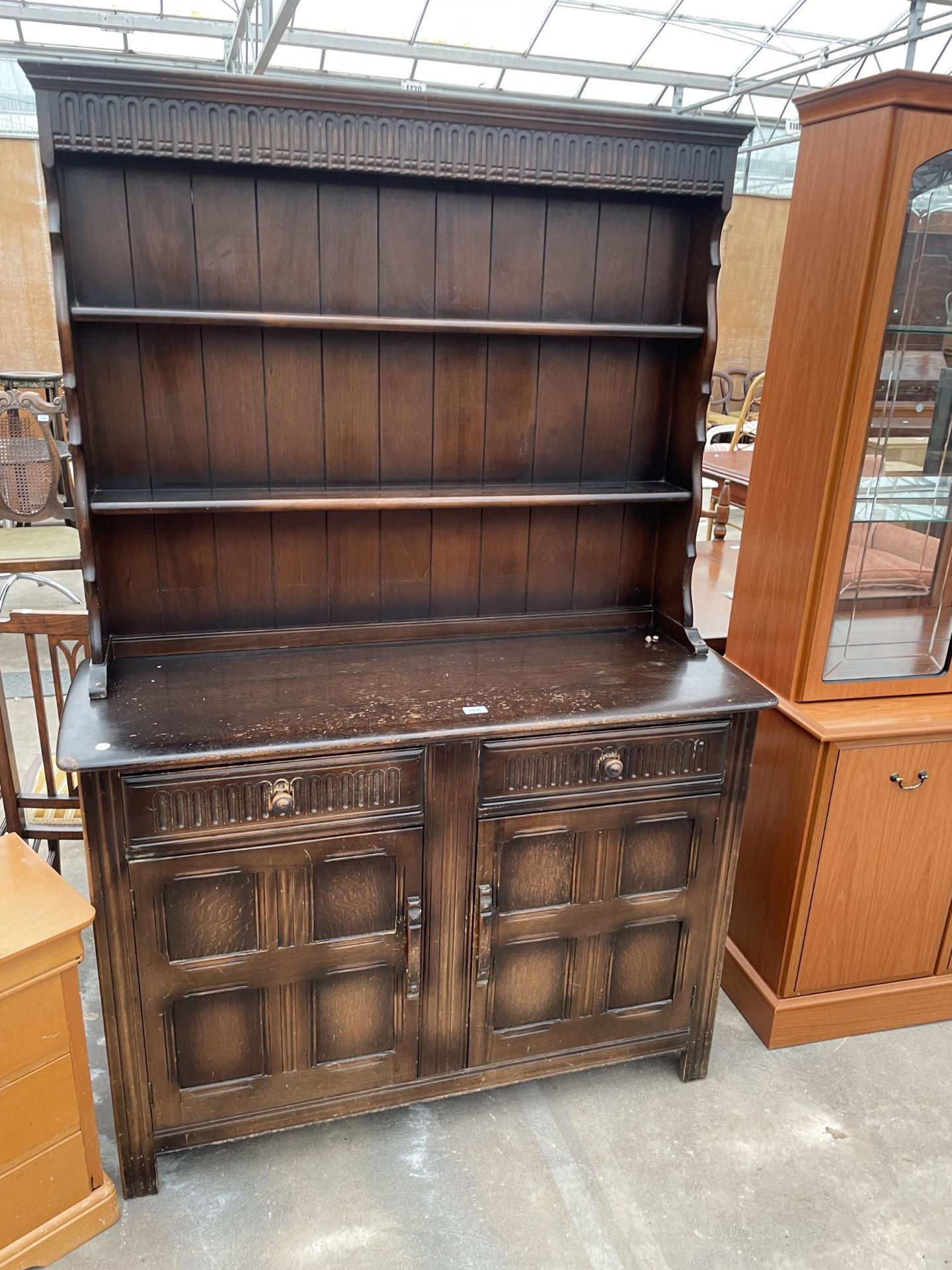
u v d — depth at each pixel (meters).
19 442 3.01
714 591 3.13
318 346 1.82
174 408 1.79
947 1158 1.87
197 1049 1.68
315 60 6.95
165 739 1.53
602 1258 1.63
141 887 1.55
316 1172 1.79
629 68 7.21
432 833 1.68
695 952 1.94
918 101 1.63
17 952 1.40
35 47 6.59
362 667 1.91
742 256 8.77
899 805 2.02
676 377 2.03
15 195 6.74
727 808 1.86
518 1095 2.00
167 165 1.64
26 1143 1.52
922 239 1.74
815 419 1.90
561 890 1.81
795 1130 1.92
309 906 1.66
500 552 2.08
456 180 1.72
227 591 1.93
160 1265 1.59
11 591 4.73
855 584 1.97
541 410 2.00
